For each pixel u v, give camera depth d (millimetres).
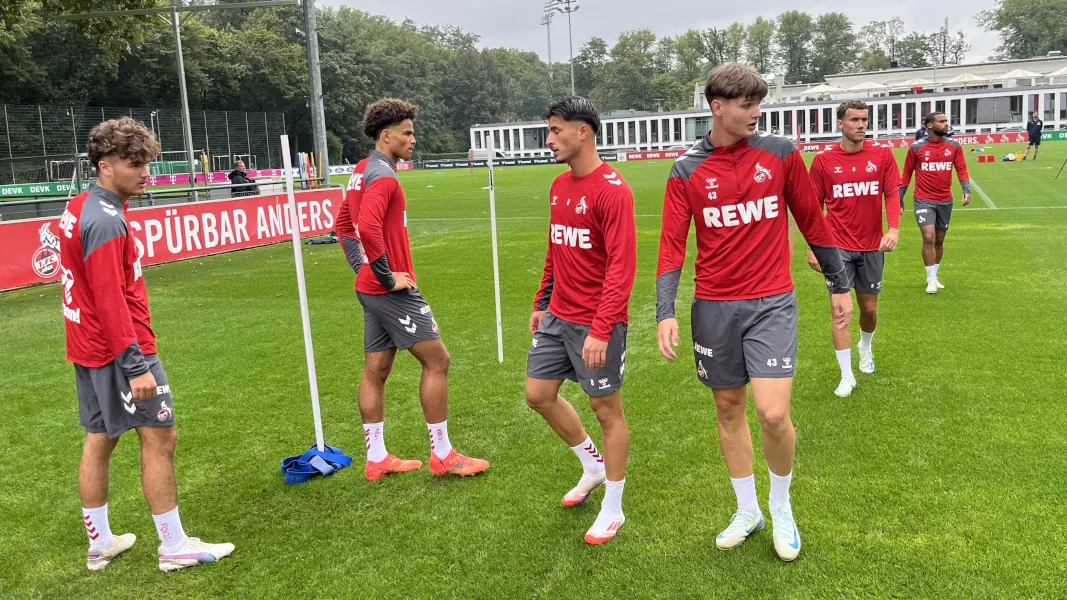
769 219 2898
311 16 16750
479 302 8430
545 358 3340
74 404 5434
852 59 115625
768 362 2875
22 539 3475
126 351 2861
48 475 4195
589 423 4676
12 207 13922
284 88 59375
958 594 2693
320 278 10539
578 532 3309
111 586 3070
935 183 7523
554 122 3043
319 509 3654
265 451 4414
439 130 93438
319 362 6234
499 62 106000
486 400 5152
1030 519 3174
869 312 5180
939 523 3184
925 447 3967
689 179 2945
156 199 18359
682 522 3338
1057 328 6184
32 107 34094
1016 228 12406
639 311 7742
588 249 3117
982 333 6145
